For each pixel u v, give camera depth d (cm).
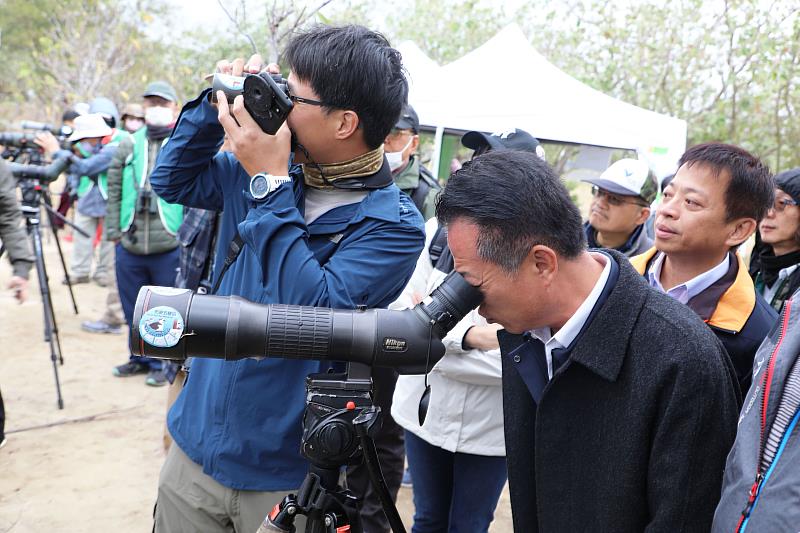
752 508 107
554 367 134
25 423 406
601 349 123
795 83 812
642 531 128
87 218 732
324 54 143
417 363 132
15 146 446
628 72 925
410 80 187
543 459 133
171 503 169
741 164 180
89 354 531
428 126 596
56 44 1490
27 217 425
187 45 1320
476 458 229
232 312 127
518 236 121
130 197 445
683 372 117
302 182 165
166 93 447
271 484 159
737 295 183
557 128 578
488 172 123
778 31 811
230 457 158
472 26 1084
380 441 272
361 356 130
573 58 1003
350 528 138
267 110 141
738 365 180
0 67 2091
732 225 183
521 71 600
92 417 420
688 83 905
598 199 283
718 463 121
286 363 156
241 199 171
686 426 118
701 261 189
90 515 317
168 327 125
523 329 133
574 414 130
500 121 579
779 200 249
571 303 128
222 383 158
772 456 109
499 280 125
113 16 1502
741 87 872
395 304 231
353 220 158
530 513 147
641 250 290
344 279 151
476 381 217
